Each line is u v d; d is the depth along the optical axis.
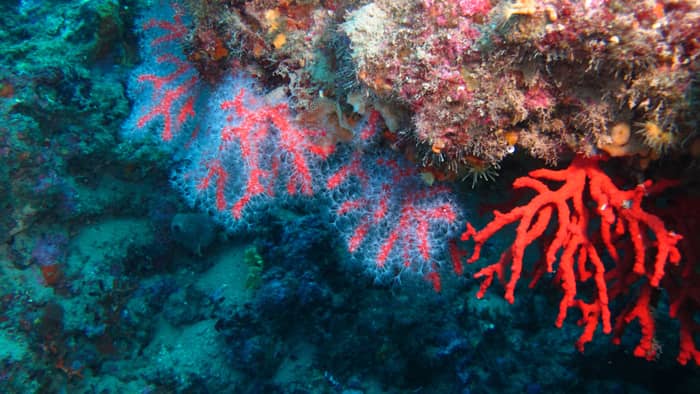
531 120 0.26
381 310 0.69
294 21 0.32
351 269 0.71
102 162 0.73
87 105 0.69
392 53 0.26
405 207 0.34
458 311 0.68
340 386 0.68
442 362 0.64
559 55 0.23
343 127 0.33
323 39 0.32
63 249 0.67
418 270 0.37
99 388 0.63
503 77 0.24
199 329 0.73
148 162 0.76
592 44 0.22
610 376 0.60
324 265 0.72
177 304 0.76
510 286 0.25
